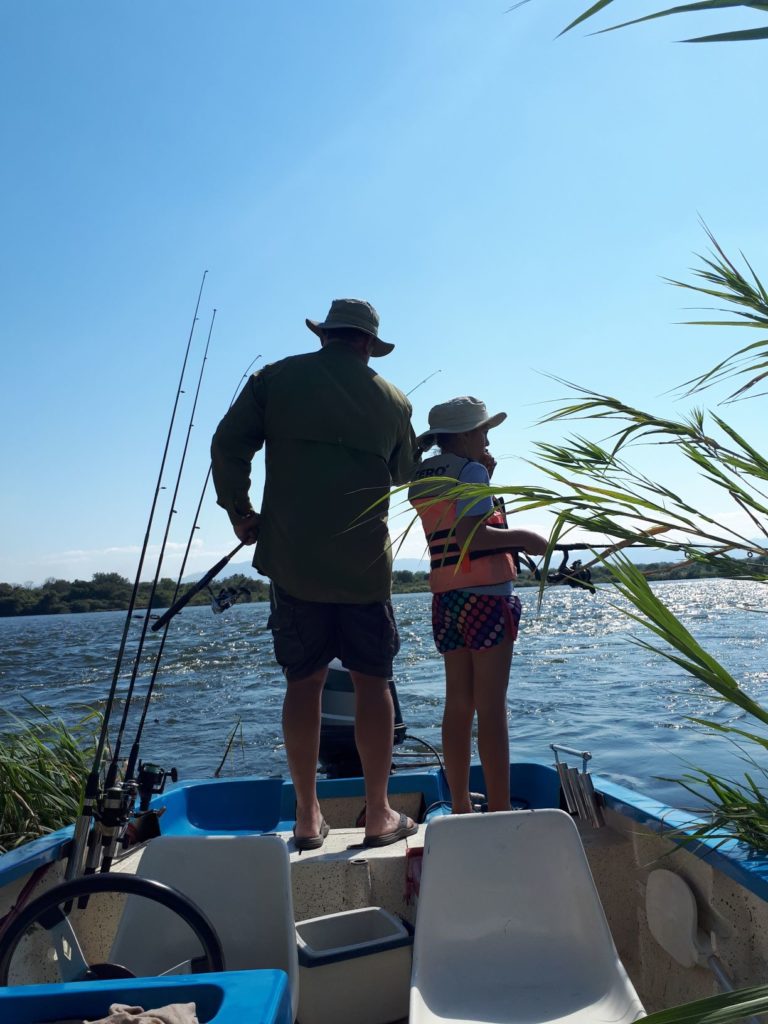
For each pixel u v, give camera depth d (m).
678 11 0.80
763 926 1.77
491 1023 1.64
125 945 1.82
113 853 2.12
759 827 1.76
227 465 2.79
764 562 1.16
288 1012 1.12
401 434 2.88
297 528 2.63
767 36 0.78
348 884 2.39
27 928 1.52
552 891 1.83
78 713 10.77
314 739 2.61
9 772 4.02
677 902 2.03
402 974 2.06
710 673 1.01
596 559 1.18
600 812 2.56
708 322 1.44
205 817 3.11
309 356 2.80
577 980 1.74
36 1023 1.11
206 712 11.53
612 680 12.83
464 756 2.64
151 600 2.61
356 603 2.64
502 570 2.59
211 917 1.83
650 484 1.28
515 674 14.15
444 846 1.86
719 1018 0.82
